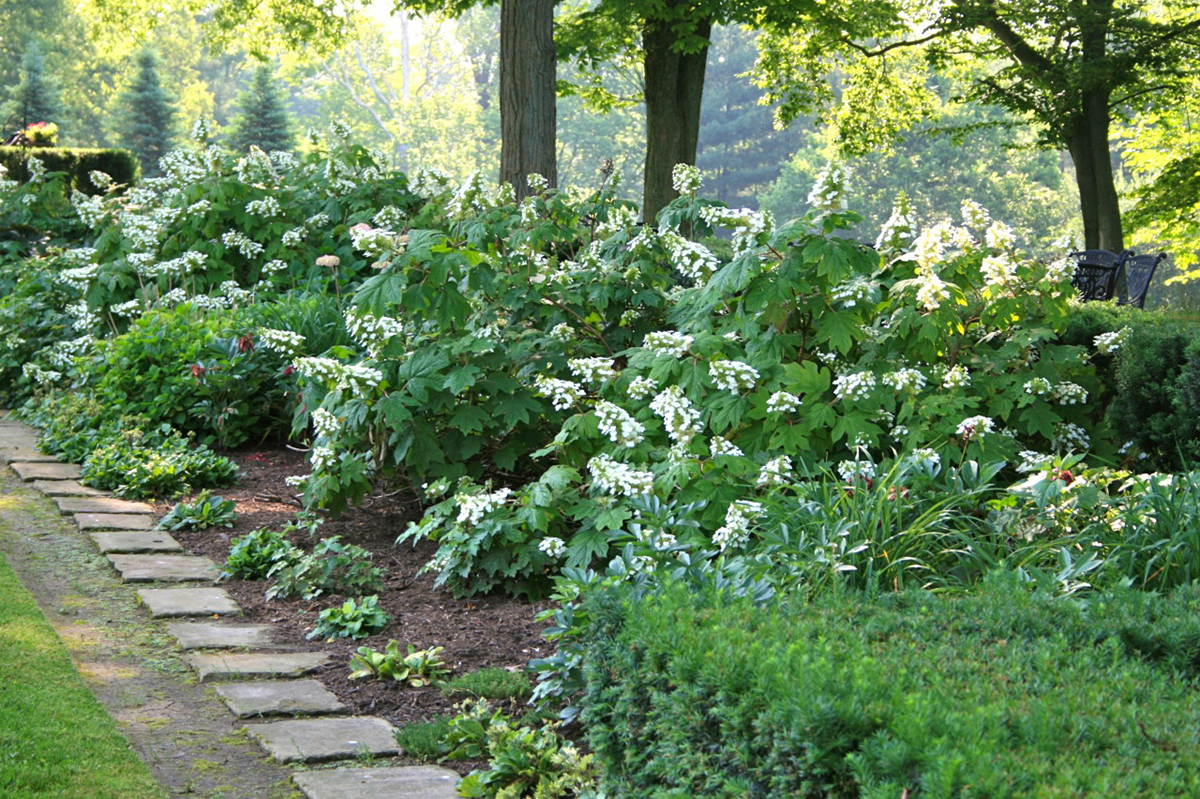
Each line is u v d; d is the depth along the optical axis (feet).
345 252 33.50
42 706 12.59
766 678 8.16
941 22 68.80
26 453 26.91
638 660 9.59
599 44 63.05
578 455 19.12
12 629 15.16
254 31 82.94
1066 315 20.94
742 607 10.25
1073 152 66.03
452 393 20.03
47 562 18.99
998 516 15.06
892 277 20.43
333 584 17.89
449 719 13.08
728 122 192.24
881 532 14.28
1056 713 7.68
